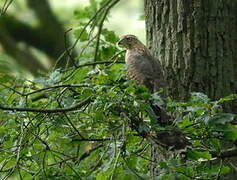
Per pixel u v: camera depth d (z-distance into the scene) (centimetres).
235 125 1071
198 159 1057
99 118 1024
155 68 1248
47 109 1074
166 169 1041
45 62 2098
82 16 1591
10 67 1255
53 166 1100
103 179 1077
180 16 1230
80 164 1148
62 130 1120
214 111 1012
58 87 1124
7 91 1181
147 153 1220
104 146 1113
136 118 1010
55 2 2331
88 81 1099
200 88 1216
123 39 1391
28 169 1157
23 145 1090
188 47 1223
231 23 1235
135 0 2609
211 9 1226
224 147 1197
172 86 1229
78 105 1062
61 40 2103
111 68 1185
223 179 1202
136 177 1055
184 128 1029
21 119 1119
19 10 2159
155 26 1263
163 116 1068
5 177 1073
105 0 1655
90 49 1465
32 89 1230
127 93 998
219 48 1223
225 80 1221
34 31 2105
